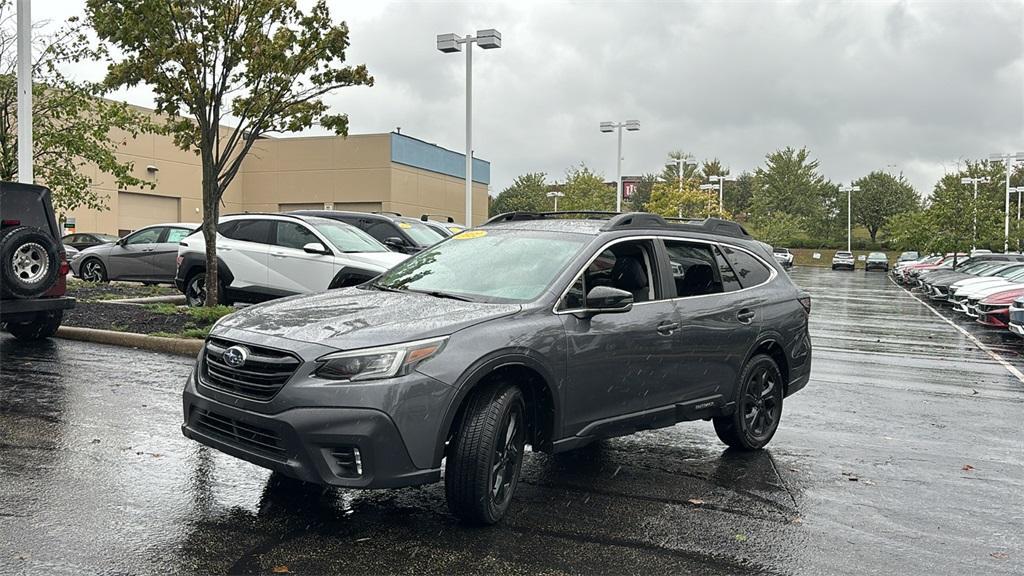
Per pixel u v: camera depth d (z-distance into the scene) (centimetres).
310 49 1241
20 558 402
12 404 710
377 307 494
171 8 1120
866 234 10250
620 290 516
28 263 947
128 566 398
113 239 2978
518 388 477
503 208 6931
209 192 1217
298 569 404
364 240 1305
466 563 419
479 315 474
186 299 1386
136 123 1923
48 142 1770
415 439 429
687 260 623
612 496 540
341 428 419
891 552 463
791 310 699
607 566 425
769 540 473
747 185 11569
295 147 4631
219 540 435
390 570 407
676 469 611
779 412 694
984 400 952
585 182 6347
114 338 1056
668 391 581
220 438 460
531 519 488
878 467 642
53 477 524
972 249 4209
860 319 2053
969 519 525
